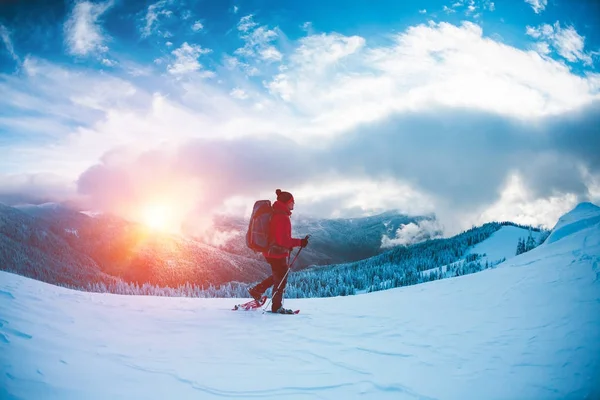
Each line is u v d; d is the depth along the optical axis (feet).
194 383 11.40
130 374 11.51
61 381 10.14
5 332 12.28
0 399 8.55
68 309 17.19
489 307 18.69
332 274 403.13
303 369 13.16
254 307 24.16
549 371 11.60
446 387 11.45
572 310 15.35
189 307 23.38
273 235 23.32
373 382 12.00
